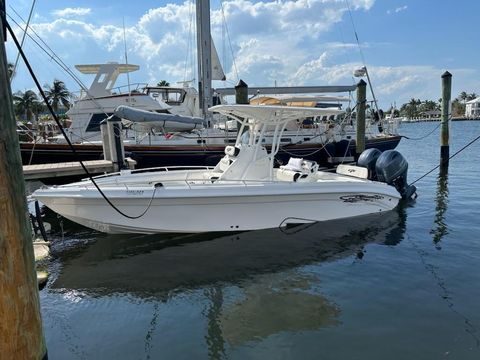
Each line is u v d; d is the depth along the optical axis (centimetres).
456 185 1226
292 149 1391
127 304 496
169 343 408
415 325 427
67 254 666
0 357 266
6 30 346
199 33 1366
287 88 1507
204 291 527
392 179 898
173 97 1554
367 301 484
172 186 705
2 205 257
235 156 809
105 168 1023
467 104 10794
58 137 1311
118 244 695
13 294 265
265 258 629
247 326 436
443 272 562
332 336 411
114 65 1399
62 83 5003
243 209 720
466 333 410
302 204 754
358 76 1585
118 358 385
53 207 682
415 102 11819
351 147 1498
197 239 709
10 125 258
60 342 413
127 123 1209
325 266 595
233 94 1523
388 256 626
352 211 803
